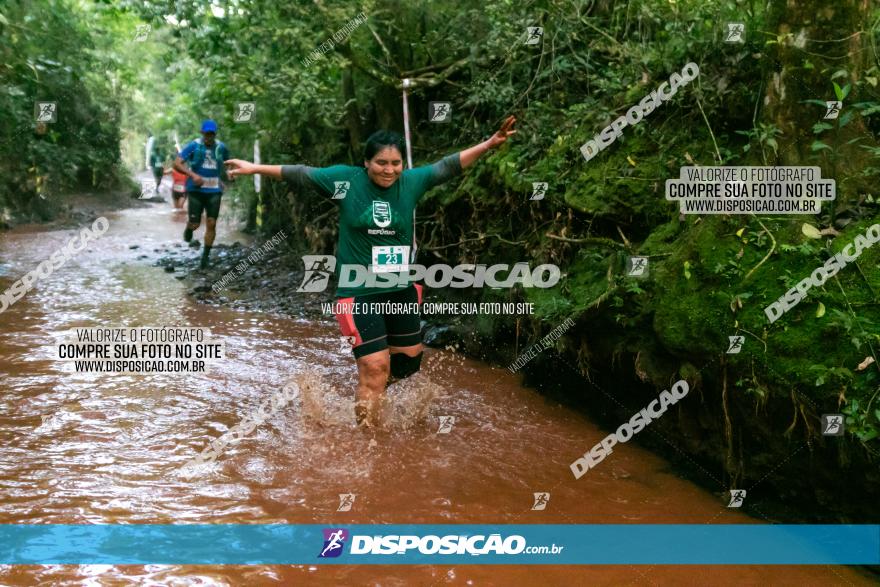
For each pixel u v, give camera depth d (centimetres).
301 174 404
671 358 387
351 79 832
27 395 462
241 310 718
